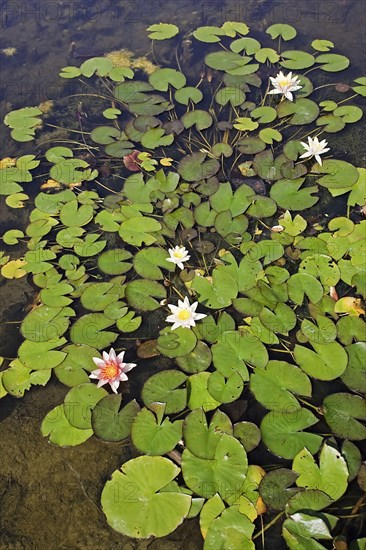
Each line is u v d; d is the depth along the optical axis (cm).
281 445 152
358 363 165
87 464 158
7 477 157
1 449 161
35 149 233
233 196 204
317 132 229
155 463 150
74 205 207
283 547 143
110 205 206
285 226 196
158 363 173
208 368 166
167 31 272
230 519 142
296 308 179
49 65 270
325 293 179
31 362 169
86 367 168
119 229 197
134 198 207
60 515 151
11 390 166
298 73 252
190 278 186
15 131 236
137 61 263
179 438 154
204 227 199
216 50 267
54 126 241
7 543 149
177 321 169
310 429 157
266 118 231
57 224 205
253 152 219
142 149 225
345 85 246
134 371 172
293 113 233
